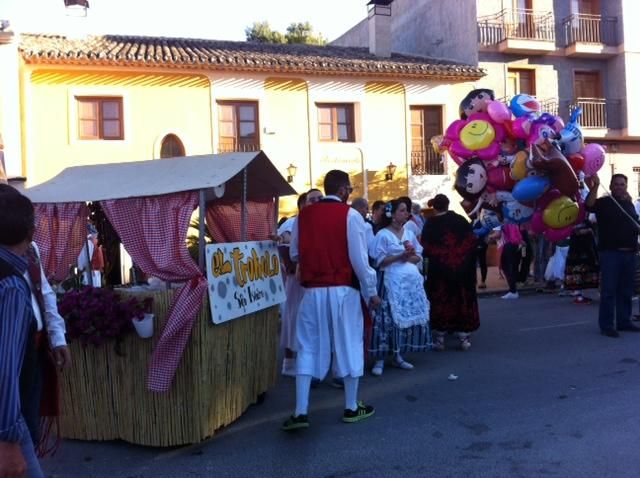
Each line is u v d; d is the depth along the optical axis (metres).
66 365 2.84
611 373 5.87
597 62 20.19
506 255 11.32
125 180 4.68
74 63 14.59
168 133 15.56
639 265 9.18
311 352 4.54
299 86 16.58
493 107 6.96
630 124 19.70
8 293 2.25
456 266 6.83
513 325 8.48
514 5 19.34
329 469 3.89
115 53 15.02
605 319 7.50
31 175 14.70
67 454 4.23
